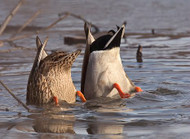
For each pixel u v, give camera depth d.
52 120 8.77
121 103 10.34
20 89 12.04
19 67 15.22
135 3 35.81
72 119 8.84
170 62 15.59
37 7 34.09
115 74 10.87
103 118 8.87
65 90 10.50
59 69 10.28
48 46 19.86
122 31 10.61
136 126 8.13
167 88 11.88
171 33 22.88
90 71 10.83
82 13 30.55
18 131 7.96
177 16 28.53
